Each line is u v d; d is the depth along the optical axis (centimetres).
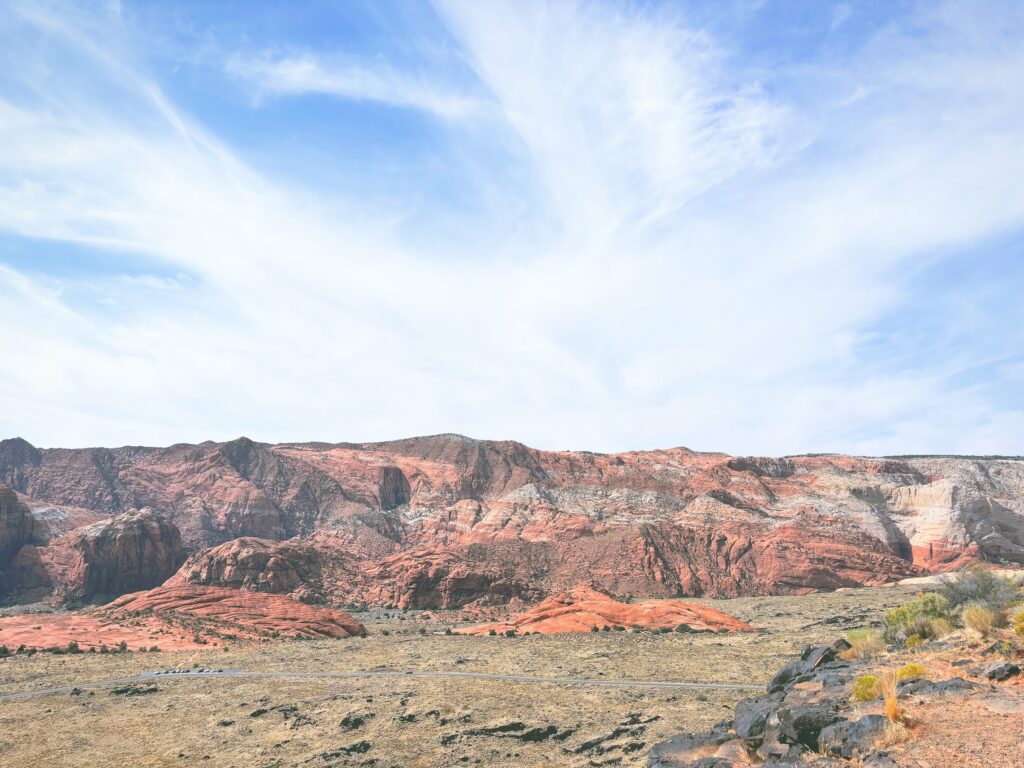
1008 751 1364
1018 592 2638
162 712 5441
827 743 1636
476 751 4425
